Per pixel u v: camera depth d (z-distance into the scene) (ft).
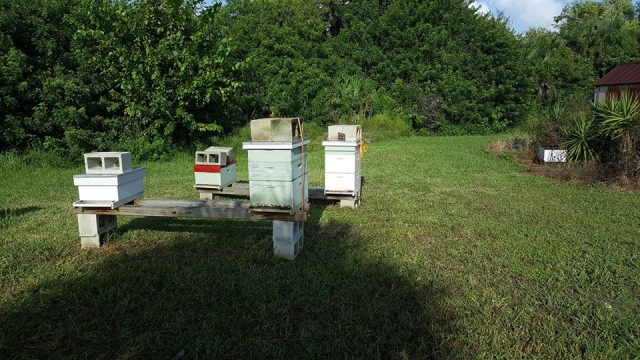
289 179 11.89
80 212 13.47
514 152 36.24
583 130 27.71
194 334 8.77
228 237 14.96
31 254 13.21
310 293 10.50
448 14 66.80
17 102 29.68
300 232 13.35
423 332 8.91
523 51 70.54
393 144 47.50
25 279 11.43
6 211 18.26
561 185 24.41
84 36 31.53
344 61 62.64
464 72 65.36
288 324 9.17
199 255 13.14
